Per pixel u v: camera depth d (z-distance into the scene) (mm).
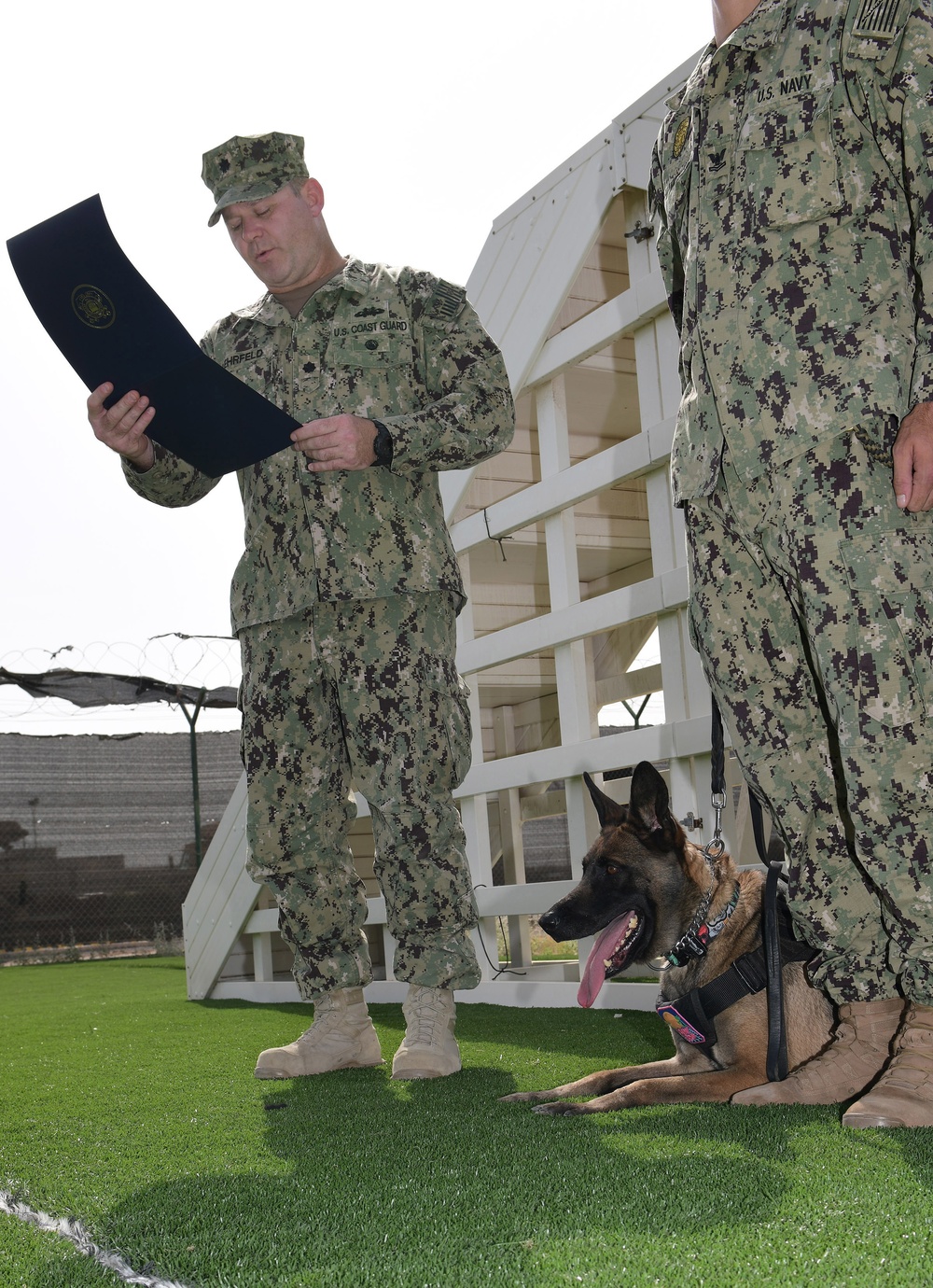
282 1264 1277
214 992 5867
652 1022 3477
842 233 1828
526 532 4977
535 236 4285
